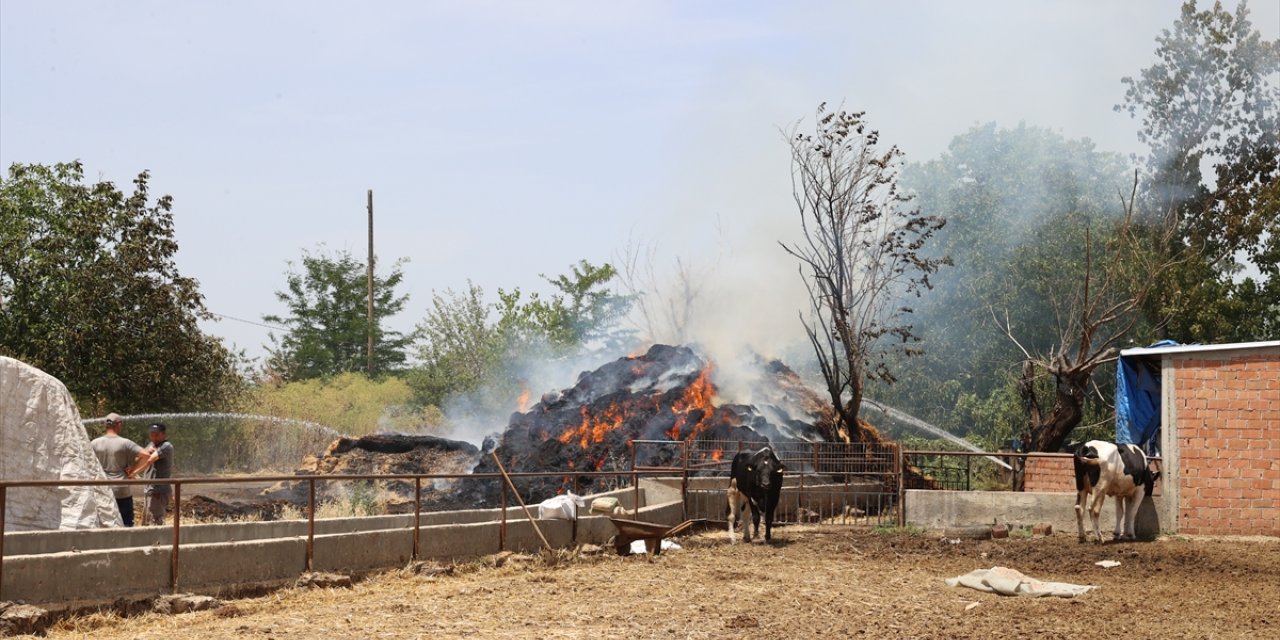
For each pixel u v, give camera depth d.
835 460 26.39
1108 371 43.78
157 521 16.67
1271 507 20.86
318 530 15.86
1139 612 13.17
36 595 10.75
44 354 29.23
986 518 22.30
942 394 47.28
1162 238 45.12
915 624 12.21
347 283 61.12
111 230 31.45
